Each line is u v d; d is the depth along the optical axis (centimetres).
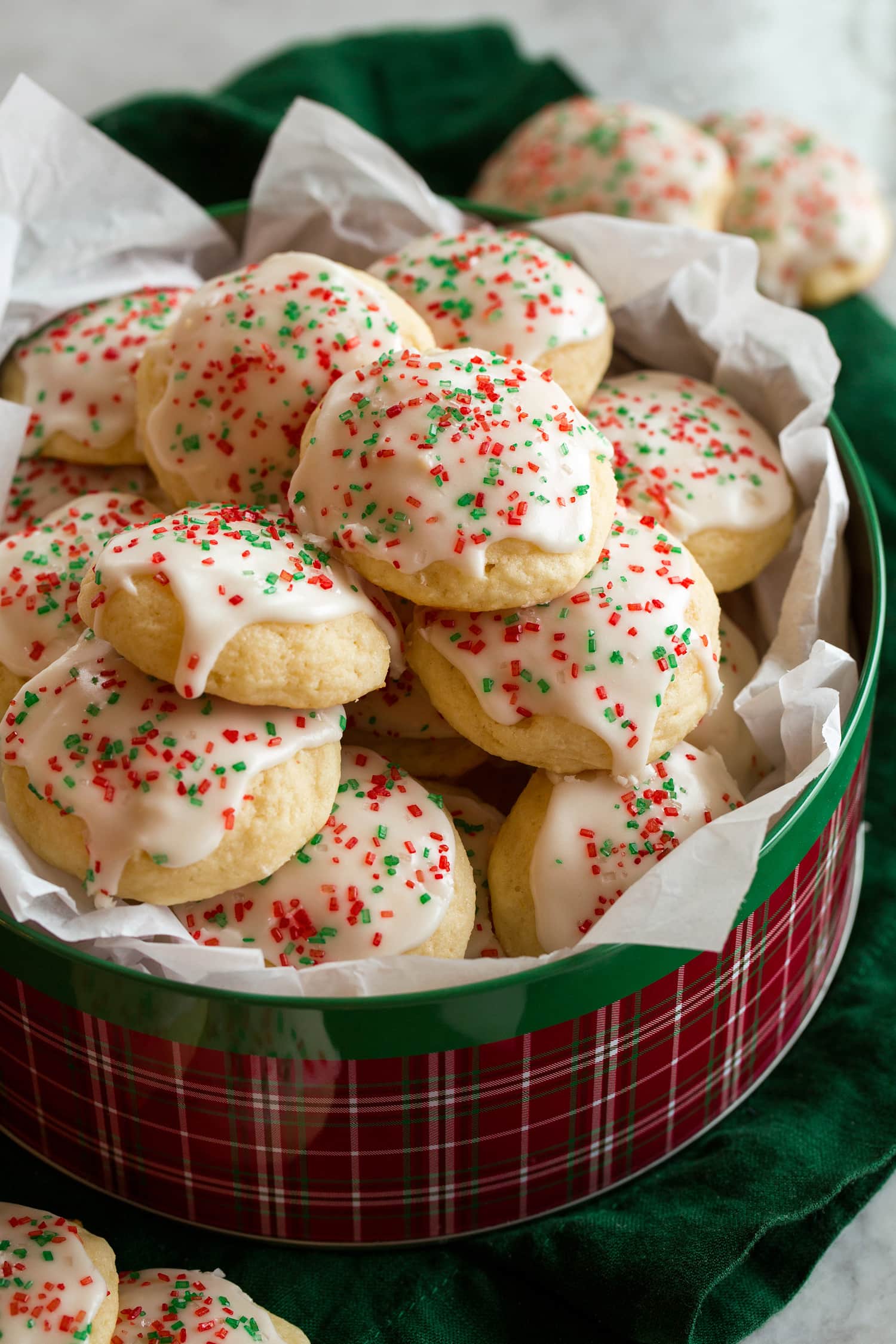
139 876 40
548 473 41
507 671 41
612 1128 42
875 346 61
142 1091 40
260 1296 41
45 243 50
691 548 45
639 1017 40
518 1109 40
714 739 44
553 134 62
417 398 41
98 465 48
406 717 44
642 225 50
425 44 67
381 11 83
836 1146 43
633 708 41
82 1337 38
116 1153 42
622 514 44
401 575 40
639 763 41
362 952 41
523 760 42
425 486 40
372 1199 41
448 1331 41
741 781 45
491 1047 39
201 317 44
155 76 77
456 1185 41
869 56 80
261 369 43
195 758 40
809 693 43
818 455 47
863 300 63
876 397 58
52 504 48
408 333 45
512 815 43
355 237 52
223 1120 40
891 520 55
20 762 40
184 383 44
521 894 42
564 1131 41
